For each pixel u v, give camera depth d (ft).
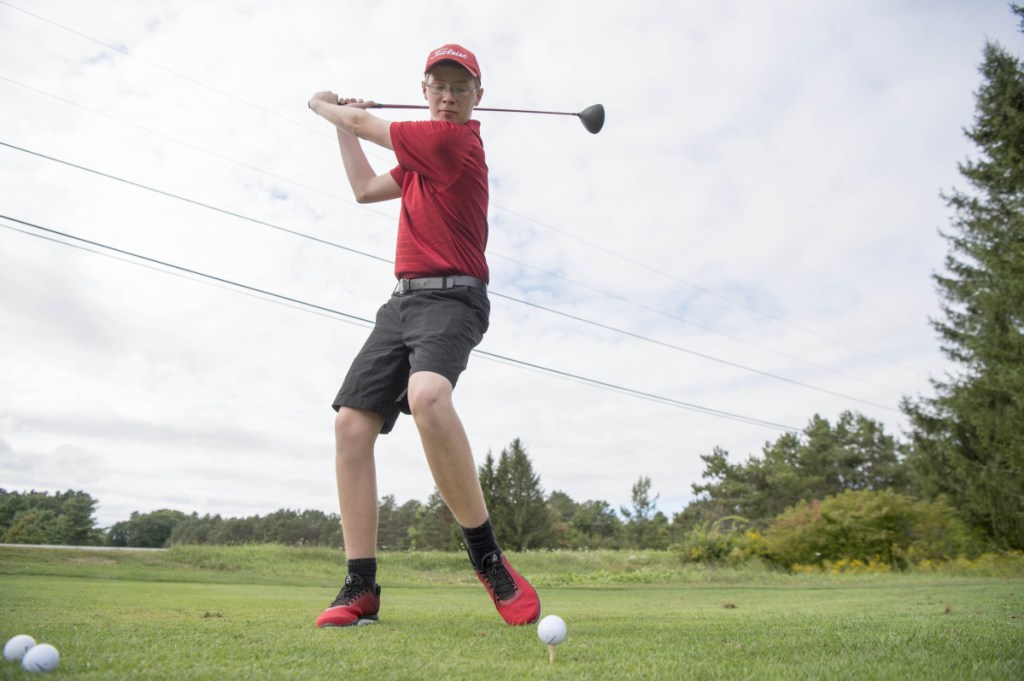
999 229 77.20
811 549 59.31
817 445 142.92
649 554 65.41
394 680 4.57
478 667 5.14
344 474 9.12
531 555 63.16
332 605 8.64
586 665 5.29
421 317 8.85
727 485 136.26
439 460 8.45
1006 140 74.18
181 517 114.21
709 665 5.33
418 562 56.80
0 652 4.95
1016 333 71.82
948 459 78.74
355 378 9.21
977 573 55.11
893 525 59.16
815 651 6.19
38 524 94.79
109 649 5.38
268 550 49.98
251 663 5.01
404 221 9.39
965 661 5.55
